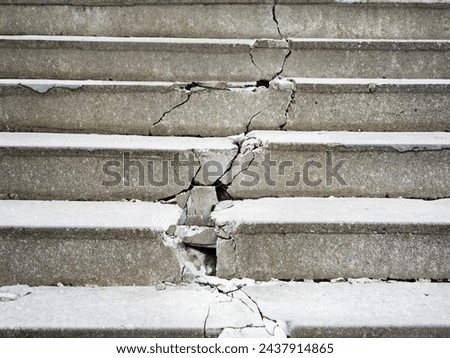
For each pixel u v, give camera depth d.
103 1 2.85
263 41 2.65
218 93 2.49
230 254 2.04
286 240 2.03
